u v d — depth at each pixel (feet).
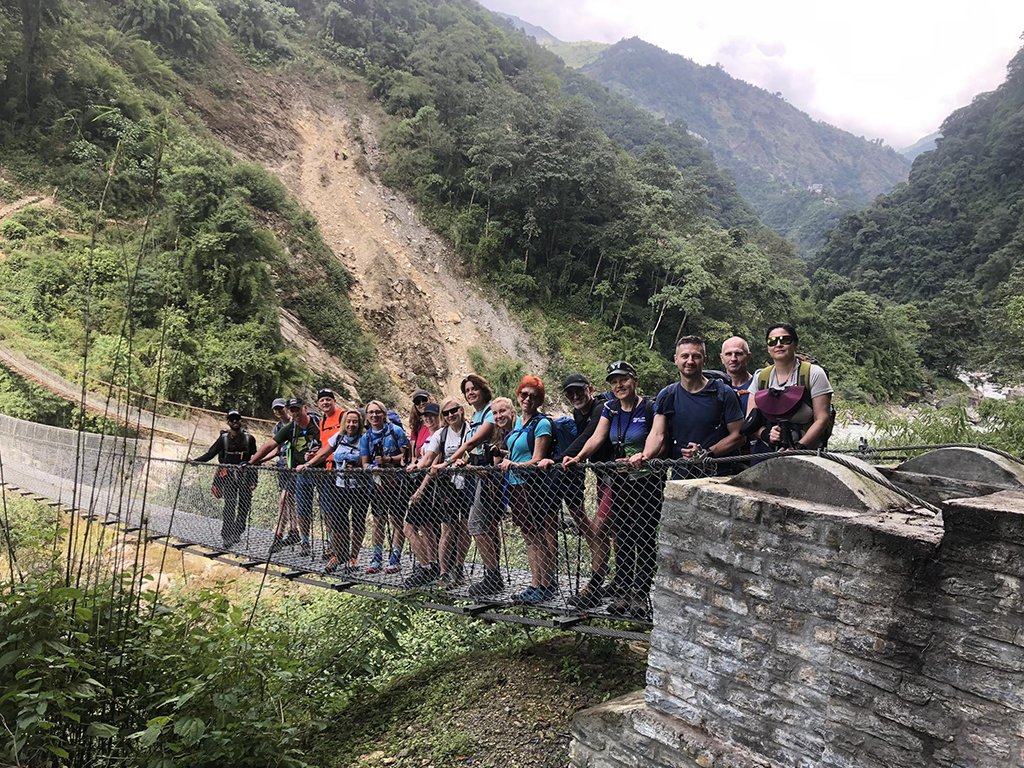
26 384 41.50
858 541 7.88
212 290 61.57
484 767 11.28
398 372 99.76
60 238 62.75
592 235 130.62
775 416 11.20
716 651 9.23
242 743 11.29
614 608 11.94
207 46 126.93
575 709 12.21
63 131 76.59
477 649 16.17
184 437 43.96
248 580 25.32
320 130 134.62
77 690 9.34
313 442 22.31
